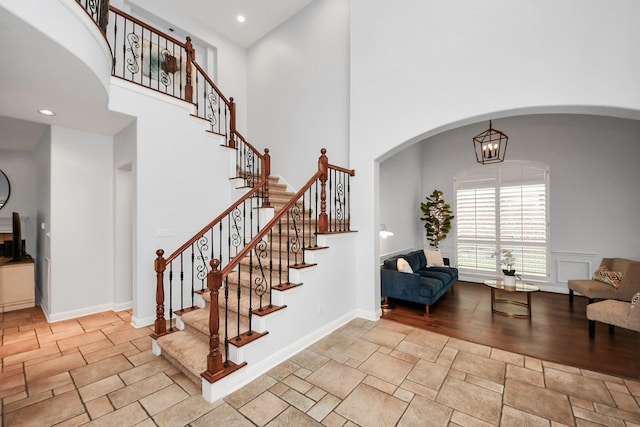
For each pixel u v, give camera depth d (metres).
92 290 4.04
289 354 2.81
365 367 2.63
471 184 6.57
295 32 5.53
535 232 5.73
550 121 5.60
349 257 3.83
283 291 2.77
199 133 4.14
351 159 4.10
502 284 4.40
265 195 4.08
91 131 3.98
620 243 5.00
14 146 4.80
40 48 2.04
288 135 5.61
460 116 3.22
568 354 2.92
